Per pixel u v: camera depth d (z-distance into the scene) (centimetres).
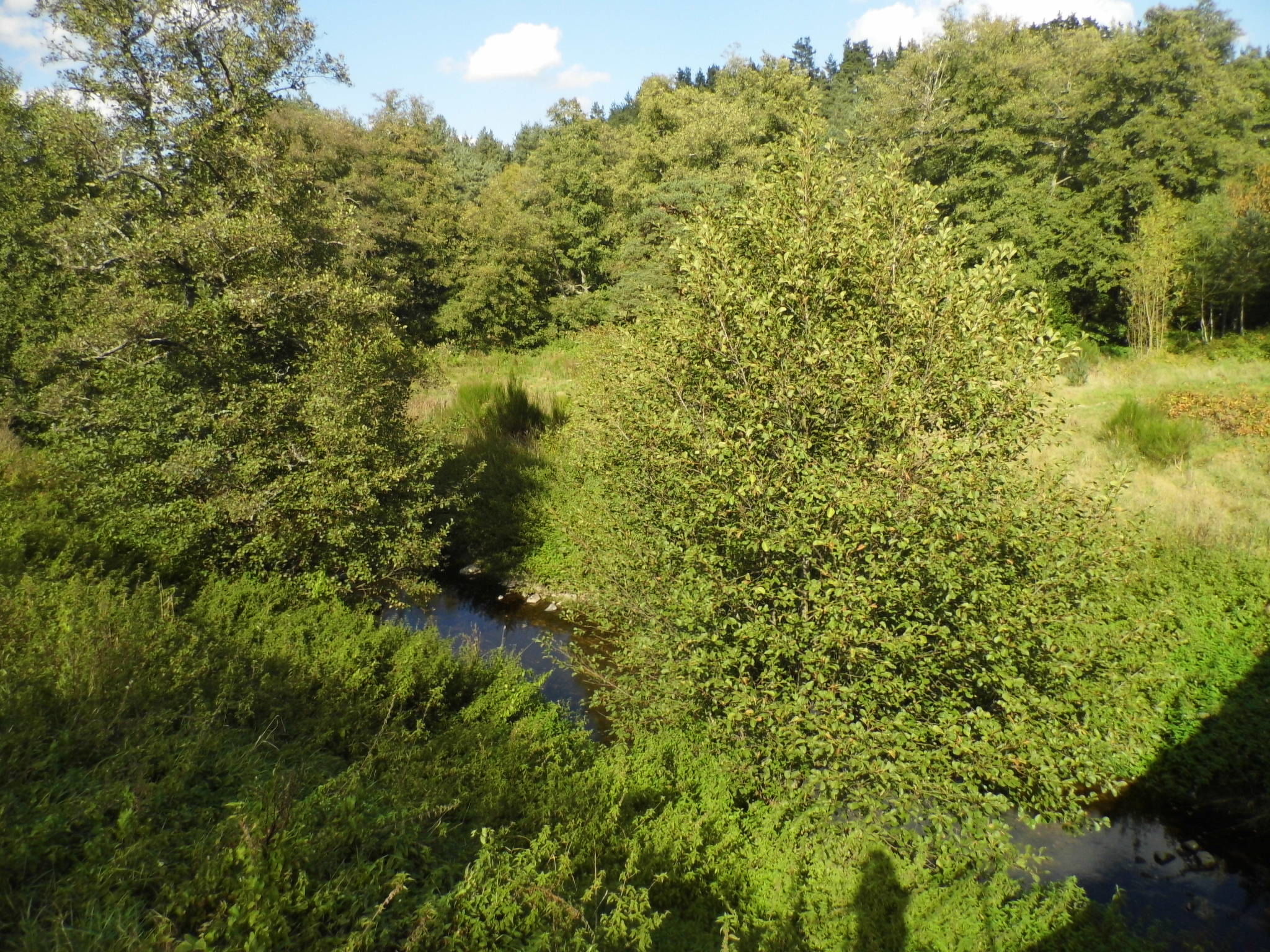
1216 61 3272
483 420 1753
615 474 848
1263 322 2797
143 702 570
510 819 564
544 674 834
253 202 1040
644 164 3491
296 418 1013
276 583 948
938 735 593
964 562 555
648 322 816
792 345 629
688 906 518
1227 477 1248
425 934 398
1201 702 809
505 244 3600
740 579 651
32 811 429
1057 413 618
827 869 570
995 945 513
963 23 3091
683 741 703
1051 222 2898
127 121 987
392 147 3634
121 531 979
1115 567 619
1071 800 609
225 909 374
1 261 1384
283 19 1020
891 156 679
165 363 988
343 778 542
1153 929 579
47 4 920
